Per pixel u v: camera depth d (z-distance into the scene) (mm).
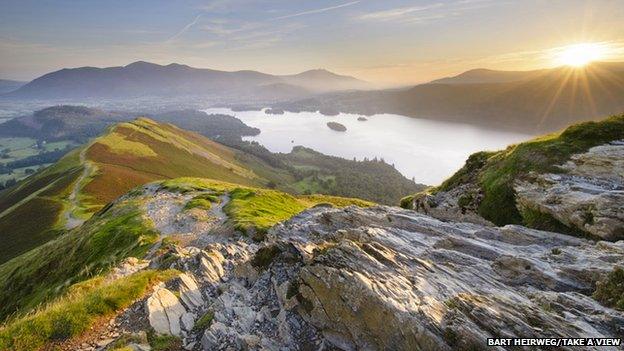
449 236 25125
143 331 16688
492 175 38562
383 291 15836
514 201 34219
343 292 16656
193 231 60188
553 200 28797
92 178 145250
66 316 16922
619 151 30953
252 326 17766
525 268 19391
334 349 15820
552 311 14898
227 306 19328
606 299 15648
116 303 18547
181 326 18094
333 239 28516
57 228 107125
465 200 39344
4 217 124375
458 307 14930
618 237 23047
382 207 39531
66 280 54281
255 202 80812
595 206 25188
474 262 21078
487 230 28375
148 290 20531
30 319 16688
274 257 23812
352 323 15922
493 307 14641
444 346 13086
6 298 62938
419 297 15797
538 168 33875
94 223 79062
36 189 154625
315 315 17359
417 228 31109
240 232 52969
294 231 34406
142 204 81250
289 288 19375
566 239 25297
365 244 20734
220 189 99812
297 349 16203
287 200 94375
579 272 18234
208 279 23578
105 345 15891
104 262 53562
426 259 21297
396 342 14336
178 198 86750
